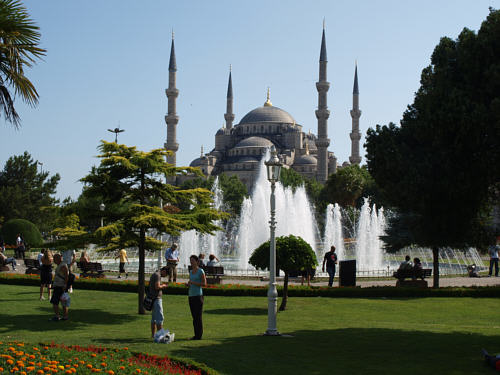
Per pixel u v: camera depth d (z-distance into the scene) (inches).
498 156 650.2
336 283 1206.9
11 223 2266.2
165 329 604.4
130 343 536.1
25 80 574.2
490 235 797.2
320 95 5329.7
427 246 877.2
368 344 549.0
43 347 469.1
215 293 962.1
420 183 717.3
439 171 711.7
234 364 455.2
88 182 741.9
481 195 715.4
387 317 753.0
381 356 494.9
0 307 778.8
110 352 462.3
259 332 619.5
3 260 1370.6
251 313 775.7
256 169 6407.5
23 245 1822.1
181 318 722.8
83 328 636.1
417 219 861.2
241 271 1477.6
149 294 561.6
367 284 1214.9
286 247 776.9
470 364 466.0
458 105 660.7
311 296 962.7
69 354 443.2
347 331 629.9
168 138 5438.0
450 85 706.2
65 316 686.5
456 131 666.2
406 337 588.7
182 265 1825.8
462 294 975.0
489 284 1197.1
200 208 800.3
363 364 464.8
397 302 898.7
